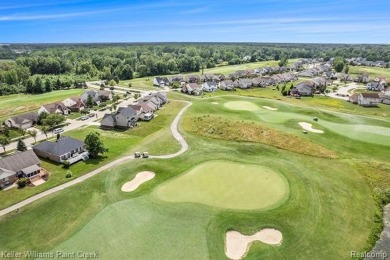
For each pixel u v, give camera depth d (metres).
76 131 81.38
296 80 180.88
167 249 33.69
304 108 97.38
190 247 34.00
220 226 37.34
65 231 37.38
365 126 77.31
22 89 148.12
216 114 91.75
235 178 48.97
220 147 64.44
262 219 38.72
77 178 52.09
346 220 40.03
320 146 63.66
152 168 54.25
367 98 112.75
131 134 77.94
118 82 169.00
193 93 133.38
